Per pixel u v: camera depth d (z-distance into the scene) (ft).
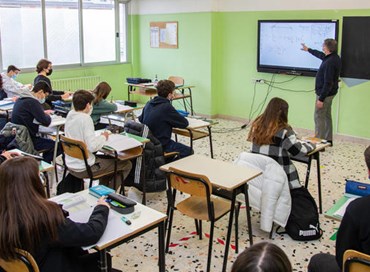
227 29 24.67
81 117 11.80
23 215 5.68
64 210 6.97
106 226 6.86
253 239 11.28
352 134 20.62
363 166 17.01
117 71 29.43
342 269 6.23
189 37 26.08
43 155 14.78
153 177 13.35
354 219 6.17
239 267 3.65
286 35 21.74
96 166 12.19
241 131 22.89
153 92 24.08
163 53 27.99
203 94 26.04
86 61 27.86
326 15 20.44
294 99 22.50
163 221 7.48
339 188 14.71
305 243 11.12
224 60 25.22
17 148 13.19
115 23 28.91
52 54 26.08
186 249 10.82
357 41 19.57
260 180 10.95
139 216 7.47
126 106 17.76
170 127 14.39
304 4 21.13
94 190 8.26
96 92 15.72
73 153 11.84
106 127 15.20
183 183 9.46
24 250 5.79
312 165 17.06
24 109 14.01
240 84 24.72
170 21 26.99
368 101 19.80
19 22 24.32
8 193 5.71
